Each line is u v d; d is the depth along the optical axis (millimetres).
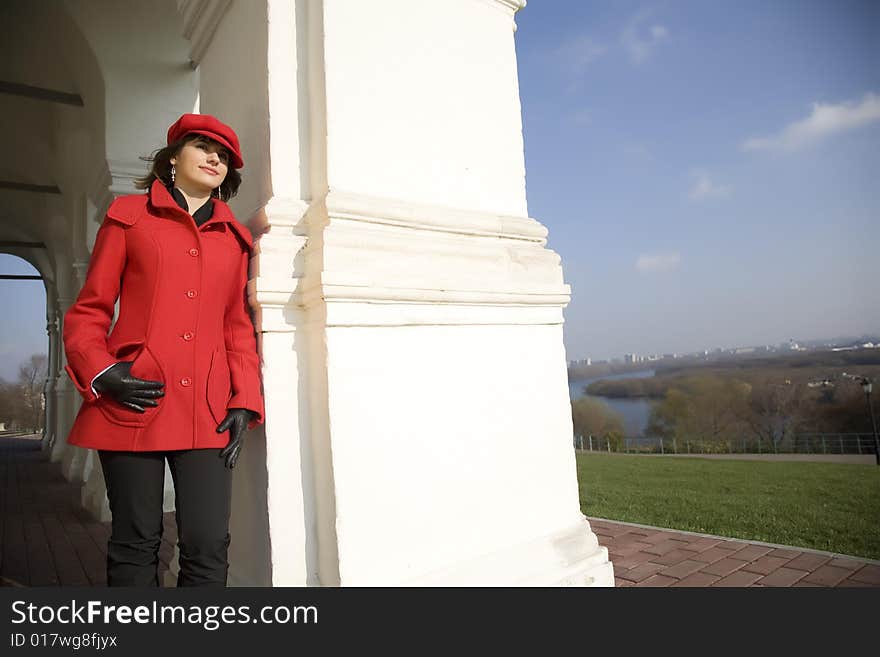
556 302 3100
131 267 1979
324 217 2357
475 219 2824
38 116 7953
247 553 2414
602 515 6086
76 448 8797
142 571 1883
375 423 2340
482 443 2707
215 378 2010
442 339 2629
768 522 5551
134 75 5402
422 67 2797
